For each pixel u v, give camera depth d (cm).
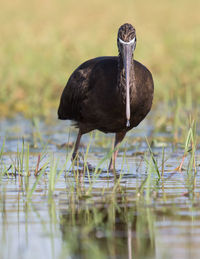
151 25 3634
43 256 675
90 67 1261
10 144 1523
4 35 3111
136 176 1125
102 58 1283
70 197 944
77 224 790
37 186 1034
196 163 1239
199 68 2488
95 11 4172
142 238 723
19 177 1066
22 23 3519
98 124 1252
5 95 2211
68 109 1339
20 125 1838
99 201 913
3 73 2375
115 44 2881
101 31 3347
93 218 817
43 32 3148
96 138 1555
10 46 2783
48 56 2658
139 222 791
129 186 1027
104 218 816
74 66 2570
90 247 701
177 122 1584
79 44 2805
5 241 725
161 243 703
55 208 874
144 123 1838
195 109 1773
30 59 2570
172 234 736
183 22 3759
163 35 3234
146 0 4697
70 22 3681
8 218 823
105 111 1209
